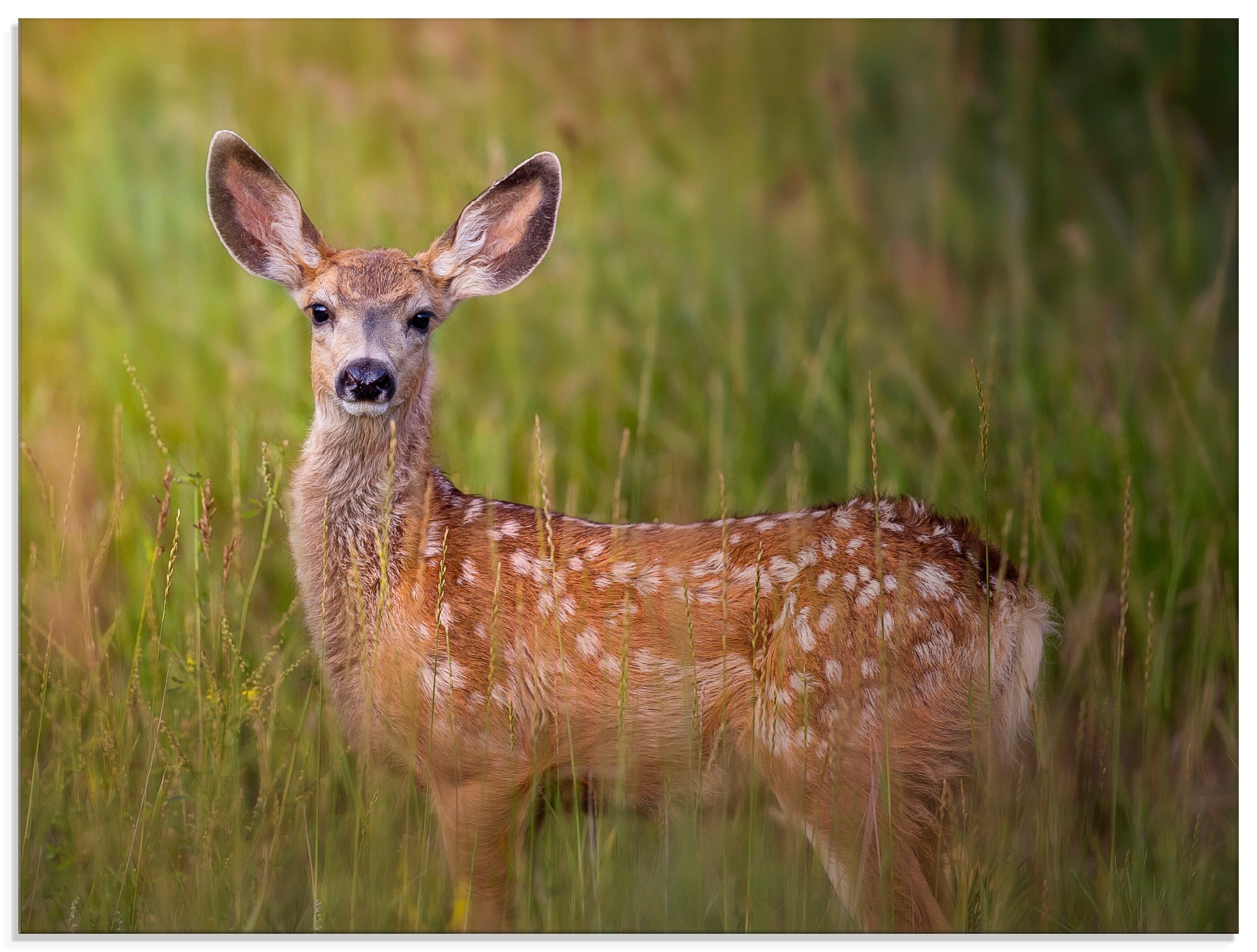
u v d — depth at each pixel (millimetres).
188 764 7645
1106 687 9008
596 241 13875
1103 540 10227
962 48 16438
